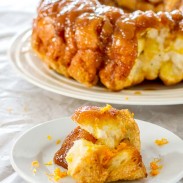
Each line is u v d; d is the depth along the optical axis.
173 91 0.76
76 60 0.77
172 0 0.91
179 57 0.77
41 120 0.72
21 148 0.60
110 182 0.56
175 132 0.69
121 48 0.74
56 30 0.79
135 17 0.75
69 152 0.57
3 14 1.14
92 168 0.55
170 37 0.76
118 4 0.91
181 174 0.56
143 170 0.56
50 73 0.81
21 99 0.78
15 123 0.71
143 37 0.76
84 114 0.58
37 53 0.84
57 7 0.80
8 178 0.60
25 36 0.94
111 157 0.55
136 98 0.73
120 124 0.58
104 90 0.77
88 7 0.78
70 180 0.56
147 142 0.61
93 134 0.57
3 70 0.87
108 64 0.76
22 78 0.83
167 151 0.60
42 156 0.60
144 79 0.79
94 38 0.75
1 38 1.02
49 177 0.56
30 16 1.14
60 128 0.63
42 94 0.79
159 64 0.77
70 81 0.79
